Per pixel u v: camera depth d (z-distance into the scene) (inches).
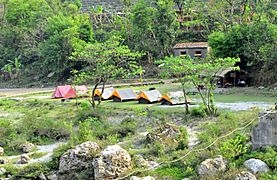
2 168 1026.7
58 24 3159.5
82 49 1958.7
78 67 3038.9
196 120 1438.2
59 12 3609.7
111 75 2027.6
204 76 1781.5
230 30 2447.1
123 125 1359.5
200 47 2940.5
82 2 4296.3
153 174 875.4
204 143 1013.8
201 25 3213.6
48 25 3277.6
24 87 3088.1
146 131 1350.9
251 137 953.5
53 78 3120.1
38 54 3191.4
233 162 857.5
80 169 961.5
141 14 3095.5
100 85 2578.7
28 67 3289.9
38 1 3690.9
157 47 3080.7
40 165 1019.9
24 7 3602.4
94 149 983.6
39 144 1286.9
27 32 3415.4
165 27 3048.7
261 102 1710.1
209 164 840.3
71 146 1040.2
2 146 1252.5
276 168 827.4
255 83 2265.0
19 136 1307.8
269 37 2268.7
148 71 2930.6
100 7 3695.9
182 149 1038.4
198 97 1916.8
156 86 2458.2
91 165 952.9
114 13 3713.1
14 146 1237.1
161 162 940.0
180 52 2999.5
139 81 2719.0
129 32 3191.4
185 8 3366.1
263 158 853.2
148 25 3068.4
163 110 1630.2
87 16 3486.7
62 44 3024.1
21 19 3572.8
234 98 1857.8
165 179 854.5
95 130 1323.8
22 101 2153.1
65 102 2018.9
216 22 2947.8
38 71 3225.9
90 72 1923.0
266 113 920.9
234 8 2928.2
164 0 3179.1
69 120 1562.5
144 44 3090.6
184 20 3403.1
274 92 1979.6
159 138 1139.9
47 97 2281.0
